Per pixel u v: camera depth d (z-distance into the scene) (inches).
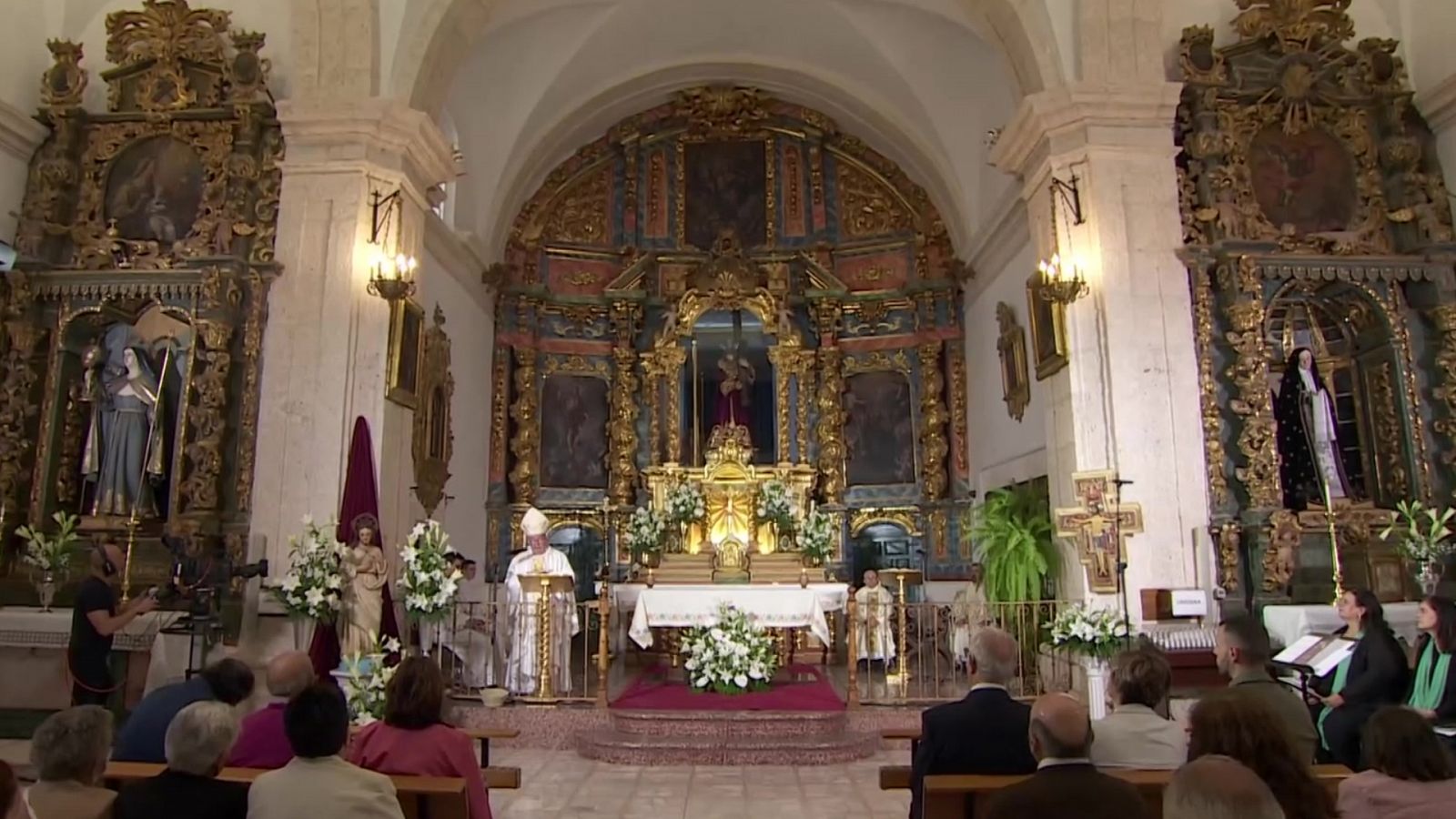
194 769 124.2
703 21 556.1
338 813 119.0
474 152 554.6
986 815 107.3
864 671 473.1
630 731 312.2
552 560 380.8
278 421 363.6
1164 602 341.4
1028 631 396.5
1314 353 414.3
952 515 579.8
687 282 625.0
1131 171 378.6
